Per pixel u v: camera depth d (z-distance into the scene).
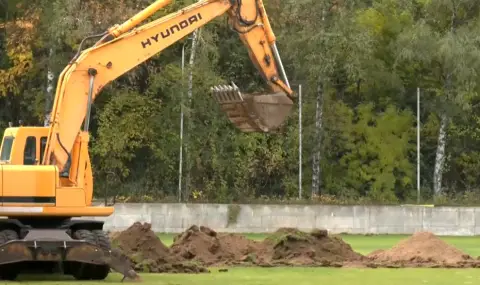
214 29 158.62
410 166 166.88
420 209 137.88
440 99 164.00
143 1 154.75
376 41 160.88
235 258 88.06
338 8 155.25
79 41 149.75
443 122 163.00
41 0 156.25
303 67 157.88
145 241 85.25
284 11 158.12
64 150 74.50
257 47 85.38
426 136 172.00
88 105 75.81
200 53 155.50
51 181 70.56
